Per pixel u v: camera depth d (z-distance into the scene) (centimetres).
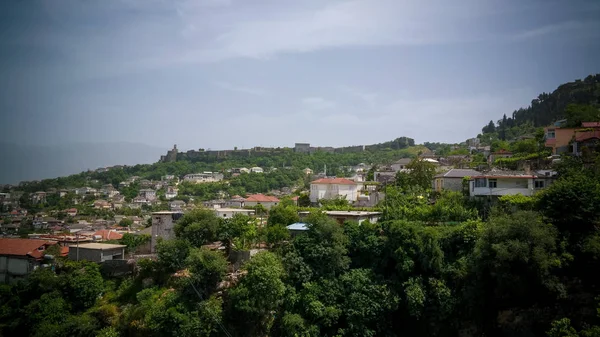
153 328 5400
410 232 6097
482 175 7288
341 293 6131
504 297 5544
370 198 9206
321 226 6506
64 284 6756
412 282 5881
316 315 5756
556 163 7394
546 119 17425
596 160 6712
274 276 5606
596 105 13925
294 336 5559
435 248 5875
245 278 5806
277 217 7594
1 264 7969
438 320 5766
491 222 5625
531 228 5138
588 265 5231
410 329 6047
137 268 6919
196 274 5866
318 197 10081
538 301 5322
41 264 7856
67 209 19750
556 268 5247
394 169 13525
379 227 6775
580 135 8056
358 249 6600
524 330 5366
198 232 6881
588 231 5394
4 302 6956
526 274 5138
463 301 5681
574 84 16938
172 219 7831
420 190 8756
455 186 8406
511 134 18938
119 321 6094
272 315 5978
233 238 6856
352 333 5825
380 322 5909
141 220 16200
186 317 5450
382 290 5928
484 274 5625
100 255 7469
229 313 5769
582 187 5544
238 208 10644
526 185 6919
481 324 5666
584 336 4334
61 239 9112
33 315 6450
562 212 5531
